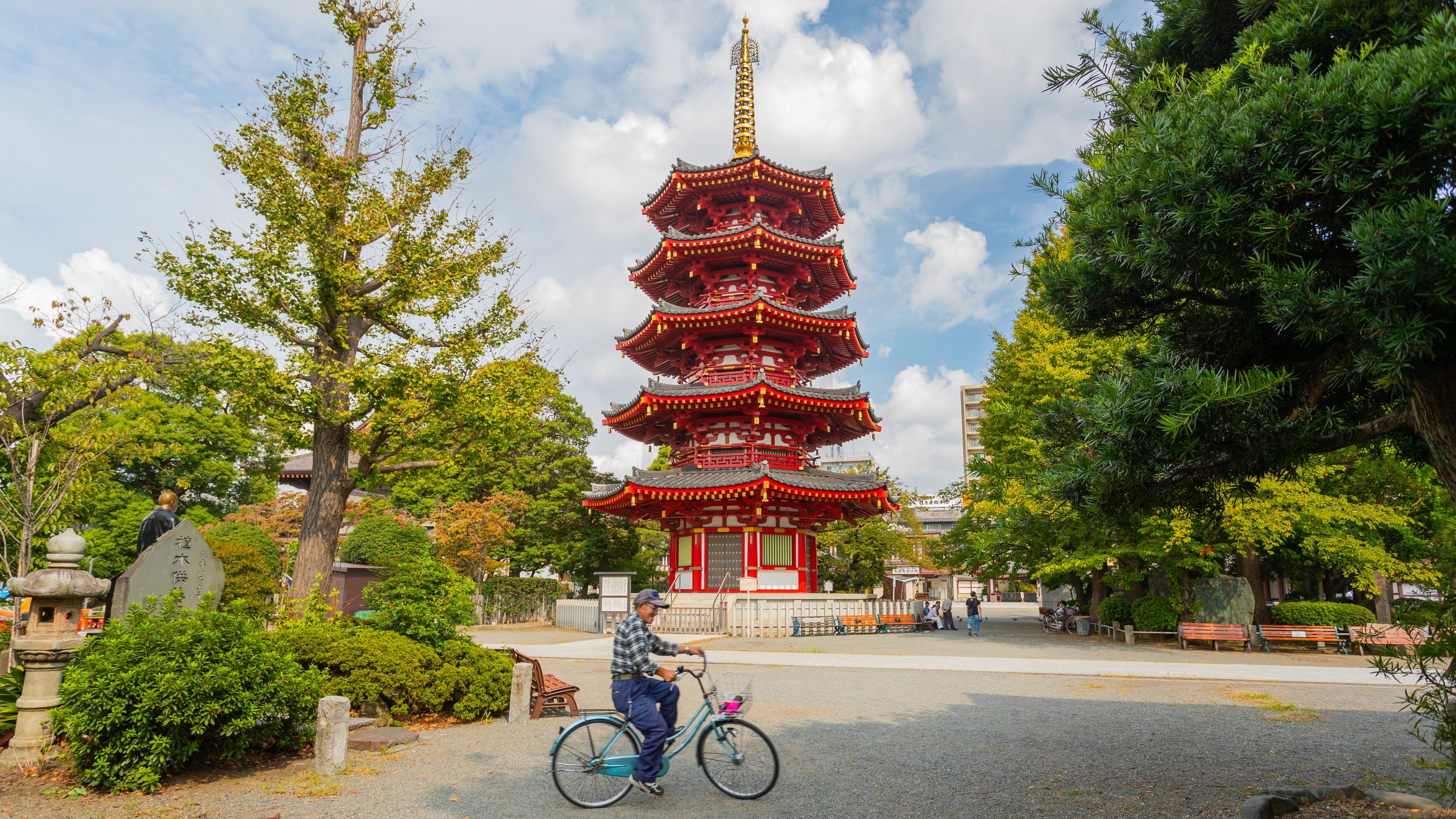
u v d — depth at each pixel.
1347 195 5.01
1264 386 5.24
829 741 10.20
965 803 7.31
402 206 14.94
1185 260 5.88
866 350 33.81
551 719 11.75
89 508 32.53
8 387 19.02
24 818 6.85
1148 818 6.78
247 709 8.19
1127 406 5.99
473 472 40.81
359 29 15.84
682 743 7.72
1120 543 24.88
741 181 33.31
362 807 7.22
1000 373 31.56
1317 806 6.84
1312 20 5.80
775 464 31.20
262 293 13.70
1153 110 6.69
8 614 17.31
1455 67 4.31
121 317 20.84
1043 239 7.82
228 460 41.19
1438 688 5.89
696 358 33.59
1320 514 21.80
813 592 33.31
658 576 44.88
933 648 24.00
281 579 28.97
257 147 14.13
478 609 34.28
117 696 7.69
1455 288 4.23
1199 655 21.97
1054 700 13.73
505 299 15.30
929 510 93.94
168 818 6.88
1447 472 5.49
